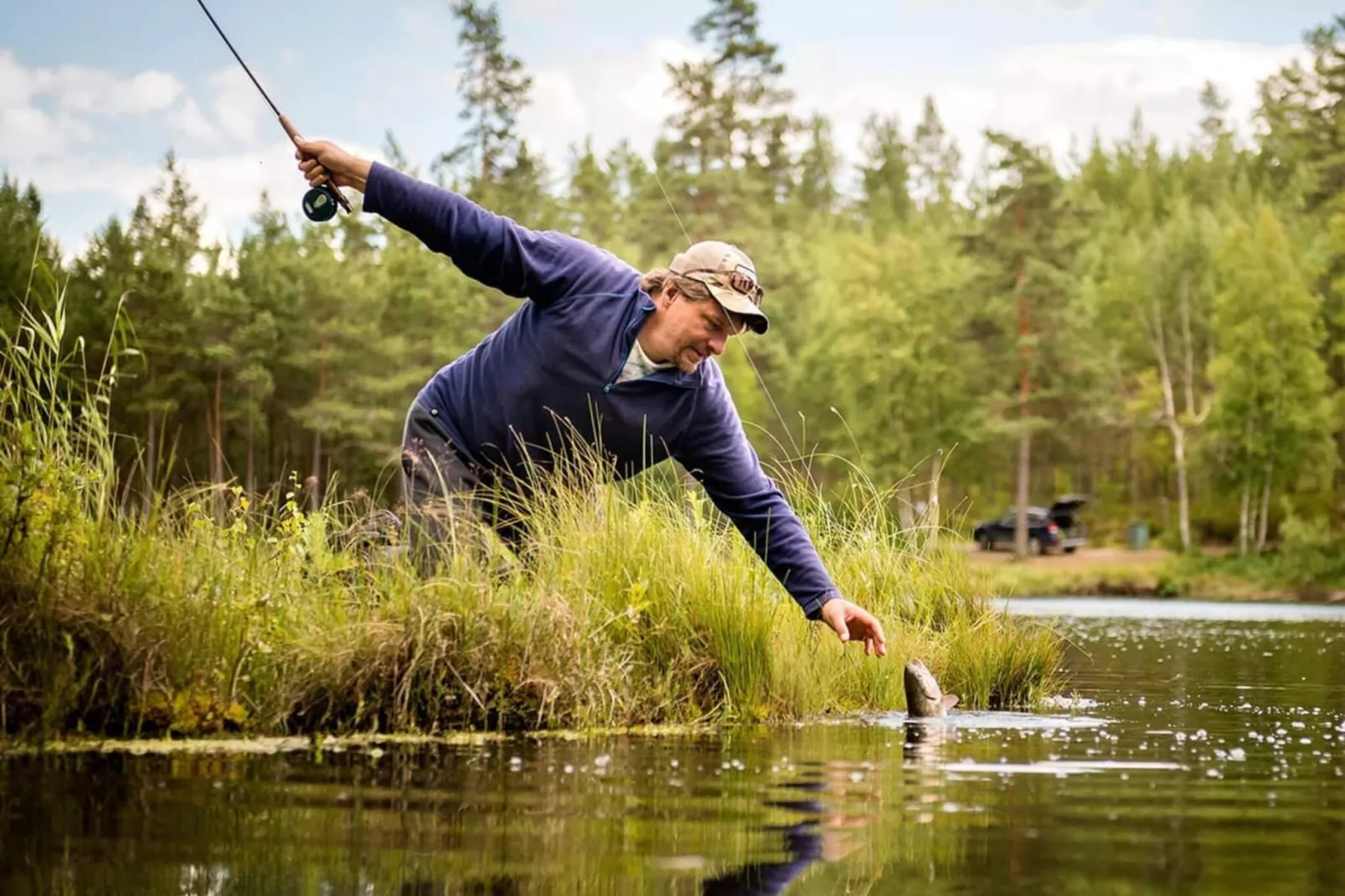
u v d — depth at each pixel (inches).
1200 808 109.0
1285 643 423.5
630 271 178.5
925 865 86.5
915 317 2052.2
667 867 84.8
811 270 2603.3
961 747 148.4
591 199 2854.3
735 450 180.1
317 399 1946.4
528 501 182.7
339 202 173.6
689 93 2620.6
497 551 171.8
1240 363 1913.1
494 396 180.9
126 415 1630.2
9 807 99.5
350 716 148.5
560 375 176.6
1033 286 1886.1
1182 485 1983.3
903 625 226.7
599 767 127.1
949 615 237.8
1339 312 2174.0
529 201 2224.4
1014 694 213.8
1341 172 2620.6
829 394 2146.9
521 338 179.2
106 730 136.8
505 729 157.8
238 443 1908.2
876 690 203.3
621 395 176.1
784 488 245.6
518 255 174.2
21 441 146.9
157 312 1786.4
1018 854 90.2
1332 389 2149.4
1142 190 3201.3
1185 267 2249.0
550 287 175.8
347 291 2022.6
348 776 117.3
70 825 93.6
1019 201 1931.6
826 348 2156.7
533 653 161.3
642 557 183.8
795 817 102.3
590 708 162.9
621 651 173.0
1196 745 152.1
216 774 116.9
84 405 162.6
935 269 2310.5
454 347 2033.7
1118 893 79.3
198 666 141.8
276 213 2326.5
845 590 229.1
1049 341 1909.4
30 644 133.6
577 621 169.0
